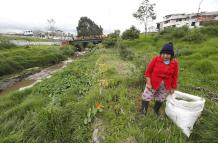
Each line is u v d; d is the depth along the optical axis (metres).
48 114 5.32
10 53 27.22
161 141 3.82
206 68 11.01
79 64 16.61
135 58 11.95
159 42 28.42
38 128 5.13
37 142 4.87
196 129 4.19
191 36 26.67
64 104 6.94
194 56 15.09
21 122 6.37
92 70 12.16
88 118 5.16
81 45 48.16
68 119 5.38
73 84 9.59
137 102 5.38
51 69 23.36
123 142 3.96
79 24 73.25
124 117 4.69
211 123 4.11
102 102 5.55
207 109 5.12
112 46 27.84
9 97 10.14
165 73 4.30
